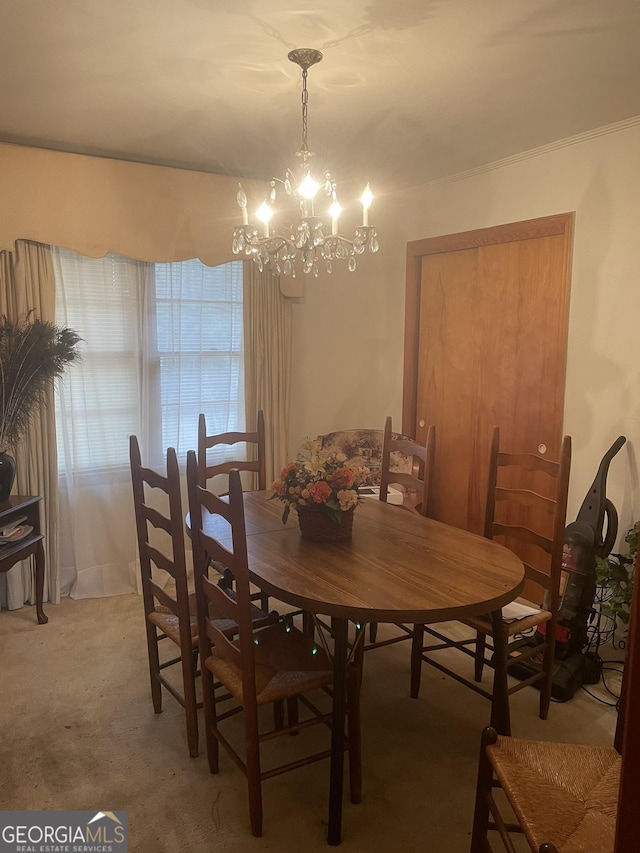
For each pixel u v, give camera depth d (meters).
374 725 2.40
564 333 3.14
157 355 3.66
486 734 1.57
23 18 1.87
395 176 3.70
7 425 3.03
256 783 1.81
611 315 2.93
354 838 1.84
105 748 2.23
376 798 2.01
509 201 3.37
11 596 3.30
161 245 3.46
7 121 2.82
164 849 1.79
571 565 2.69
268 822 1.90
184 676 2.14
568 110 2.64
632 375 2.87
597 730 2.37
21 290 3.15
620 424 2.93
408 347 4.17
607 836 1.29
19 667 2.76
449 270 3.88
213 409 3.90
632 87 2.39
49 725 2.36
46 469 3.33
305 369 4.20
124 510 3.62
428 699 2.58
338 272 4.21
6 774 2.09
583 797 1.40
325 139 3.02
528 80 2.33
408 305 4.13
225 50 2.10
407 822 1.91
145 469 2.23
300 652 2.06
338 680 1.79
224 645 1.87
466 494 3.87
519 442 3.49
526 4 1.79
